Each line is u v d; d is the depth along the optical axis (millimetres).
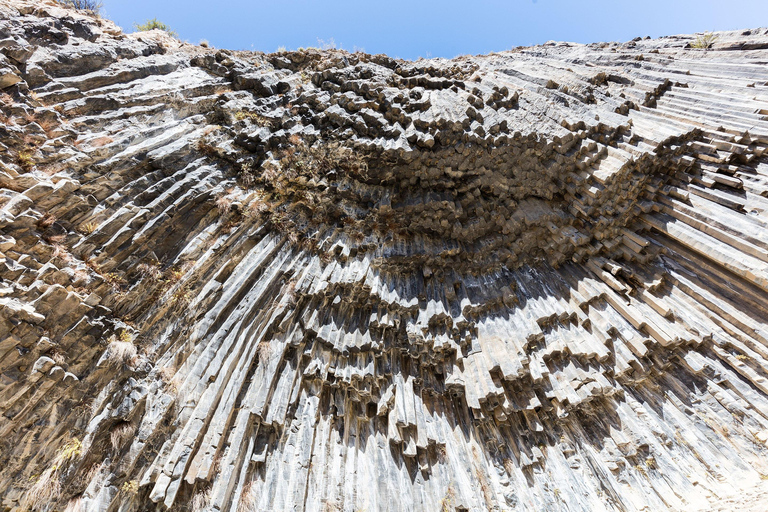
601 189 13047
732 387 11023
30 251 8578
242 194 12211
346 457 10867
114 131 10758
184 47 14773
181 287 10453
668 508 9969
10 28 10281
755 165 13164
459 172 13625
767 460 9930
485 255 13836
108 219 9797
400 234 13602
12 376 7621
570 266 13867
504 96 15055
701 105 14938
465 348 12438
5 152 8898
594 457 11242
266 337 11250
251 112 13336
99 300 9188
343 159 13328
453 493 10312
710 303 11883
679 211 13242
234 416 9977
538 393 11969
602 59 19594
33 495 7586
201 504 8617
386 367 12156
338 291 12562
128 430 8711
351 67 15461
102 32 12812
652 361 11852
